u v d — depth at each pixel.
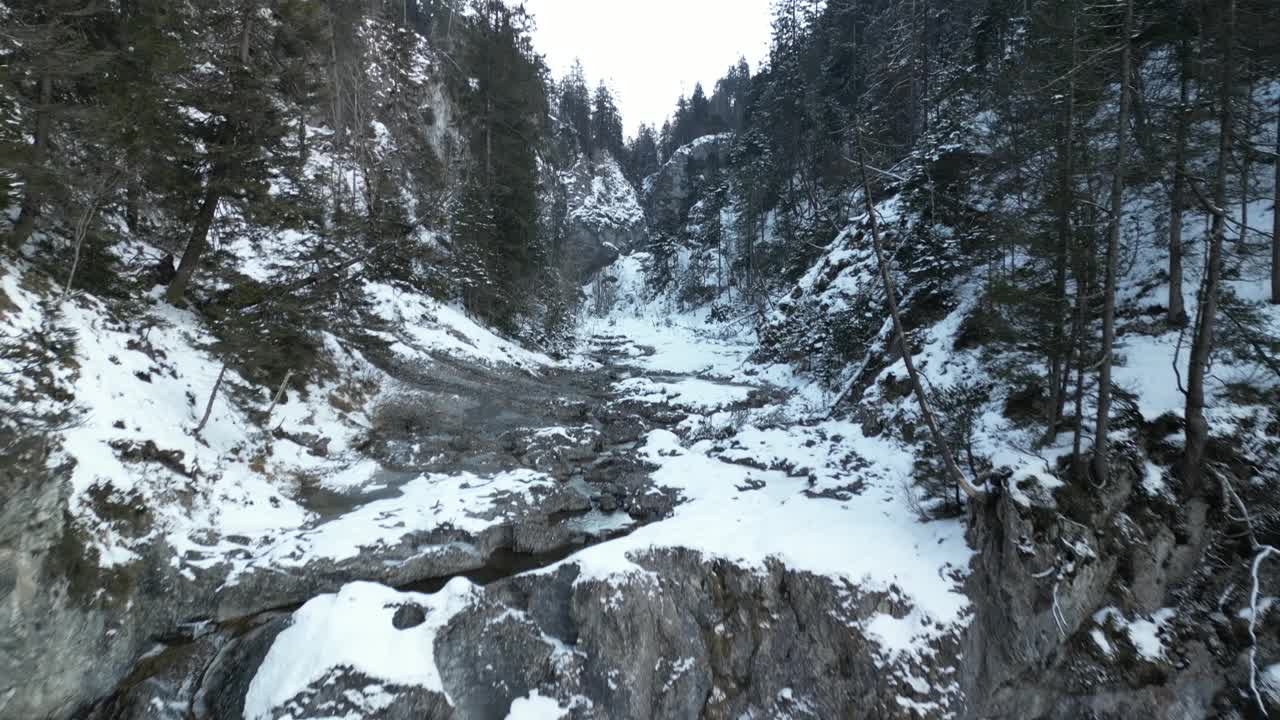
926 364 16.42
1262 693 8.03
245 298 16.22
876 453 13.98
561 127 86.62
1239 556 8.77
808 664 7.97
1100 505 8.72
